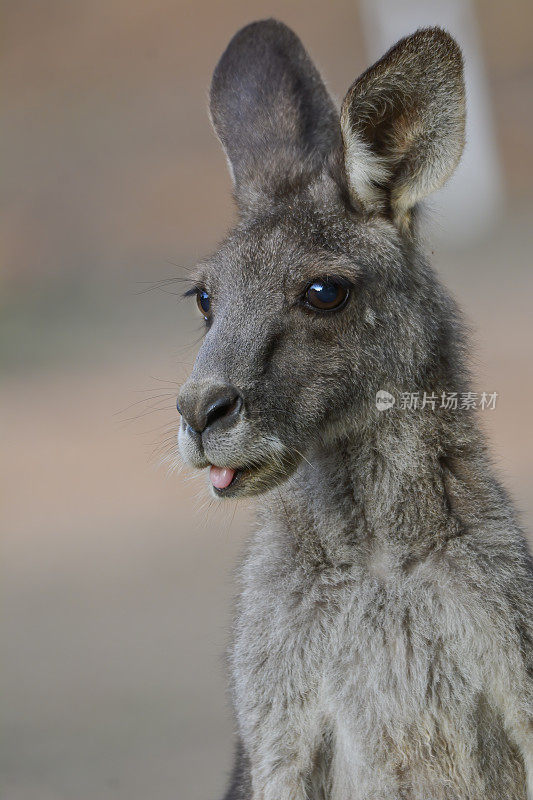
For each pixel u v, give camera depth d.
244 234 9.70
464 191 36.16
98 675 16.95
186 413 9.02
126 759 14.68
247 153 10.69
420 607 9.11
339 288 9.27
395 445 9.36
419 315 9.56
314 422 9.26
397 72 9.32
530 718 8.98
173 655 17.25
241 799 10.02
